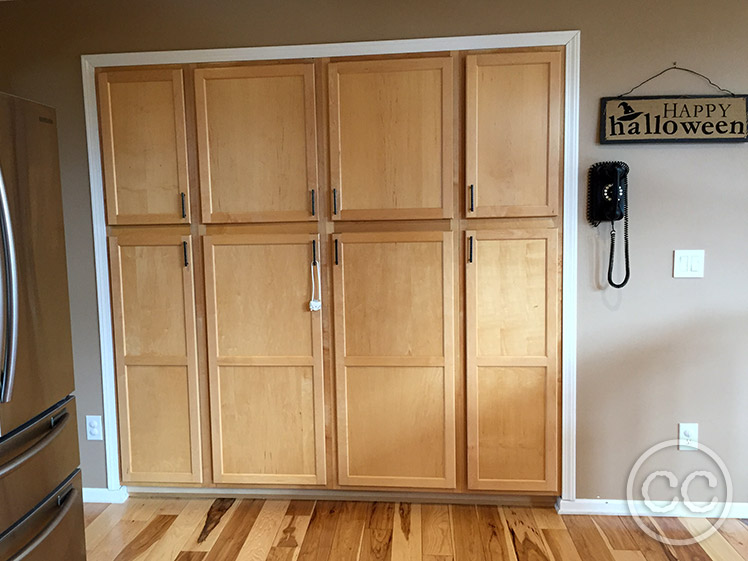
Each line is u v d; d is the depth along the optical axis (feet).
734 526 7.55
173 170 7.98
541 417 7.81
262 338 8.09
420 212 7.68
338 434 8.09
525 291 7.67
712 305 7.54
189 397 8.25
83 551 6.41
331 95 7.65
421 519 7.84
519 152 7.52
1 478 5.05
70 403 6.32
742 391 7.59
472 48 7.47
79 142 8.09
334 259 7.86
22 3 7.97
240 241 7.95
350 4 7.58
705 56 7.25
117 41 7.91
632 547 7.09
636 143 7.38
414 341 7.87
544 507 8.14
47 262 5.81
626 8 7.30
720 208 7.43
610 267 7.46
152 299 8.18
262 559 6.95
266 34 7.72
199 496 8.62
